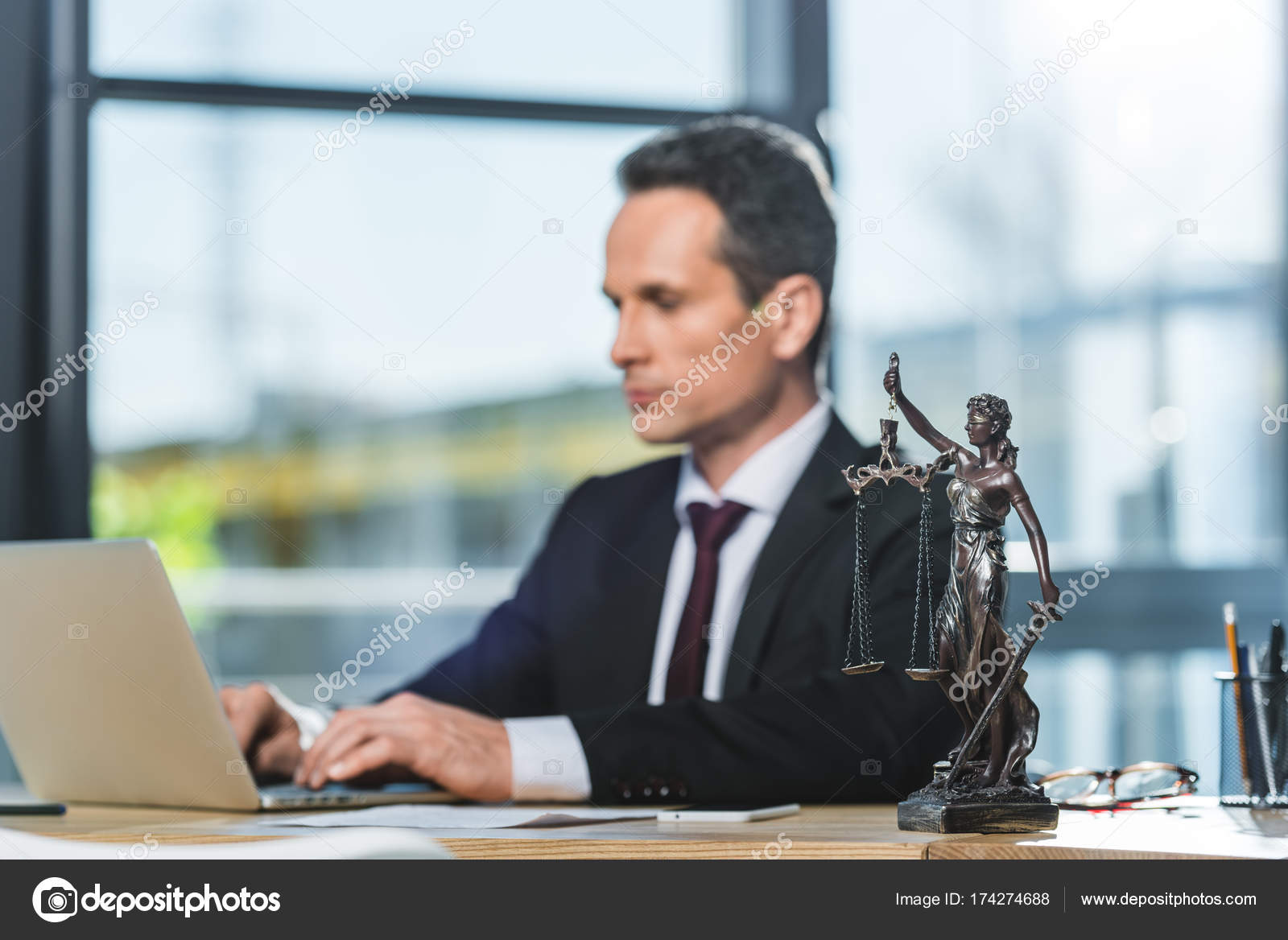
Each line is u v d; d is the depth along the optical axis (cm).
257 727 174
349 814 133
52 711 150
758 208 246
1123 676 366
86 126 318
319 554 359
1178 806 142
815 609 221
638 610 250
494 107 345
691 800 154
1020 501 116
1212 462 372
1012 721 116
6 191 309
